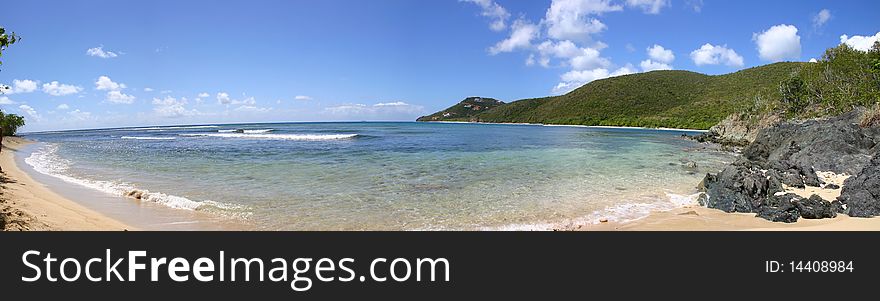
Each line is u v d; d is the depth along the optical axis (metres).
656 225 10.95
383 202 13.76
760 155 29.44
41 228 8.76
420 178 18.83
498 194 15.20
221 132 85.94
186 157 28.17
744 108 81.94
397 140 51.31
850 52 65.62
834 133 23.09
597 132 82.88
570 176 19.64
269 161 25.59
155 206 12.85
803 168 18.48
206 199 13.99
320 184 17.09
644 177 19.45
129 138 61.31
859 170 19.27
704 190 15.41
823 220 11.18
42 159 27.05
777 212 11.37
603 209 12.97
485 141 49.38
